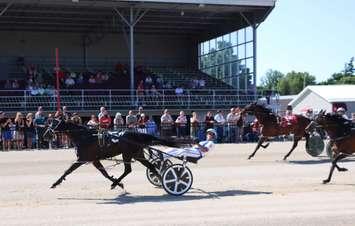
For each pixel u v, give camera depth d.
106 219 9.69
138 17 35.06
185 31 42.47
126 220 9.59
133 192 12.70
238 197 11.94
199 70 43.09
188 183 12.30
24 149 25.16
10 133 25.23
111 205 11.11
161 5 32.88
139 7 33.19
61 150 24.09
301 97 49.94
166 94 34.50
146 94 33.03
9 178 15.23
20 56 40.62
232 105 34.19
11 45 40.41
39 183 14.21
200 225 9.12
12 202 11.54
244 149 23.72
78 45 41.97
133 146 12.44
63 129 12.32
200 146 12.76
